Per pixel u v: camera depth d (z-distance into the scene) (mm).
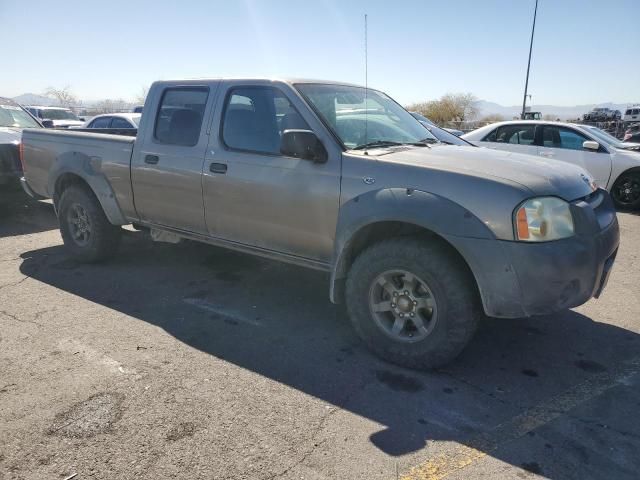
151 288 4852
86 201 5262
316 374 3334
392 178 3320
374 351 3531
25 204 8961
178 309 4367
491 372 3400
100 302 4484
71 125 18953
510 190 2990
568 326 4133
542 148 9938
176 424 2777
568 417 2906
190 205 4453
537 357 3617
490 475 2432
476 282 3125
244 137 4090
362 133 3898
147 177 4699
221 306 4445
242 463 2484
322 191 3596
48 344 3678
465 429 2785
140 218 4969
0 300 4488
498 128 10320
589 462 2531
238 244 4297
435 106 42406
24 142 5902
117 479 2373
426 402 3035
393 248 3293
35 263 5562
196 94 4441
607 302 4664
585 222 3107
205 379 3246
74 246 5531
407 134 4301
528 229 2949
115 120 11453
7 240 6566
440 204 3102
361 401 3035
